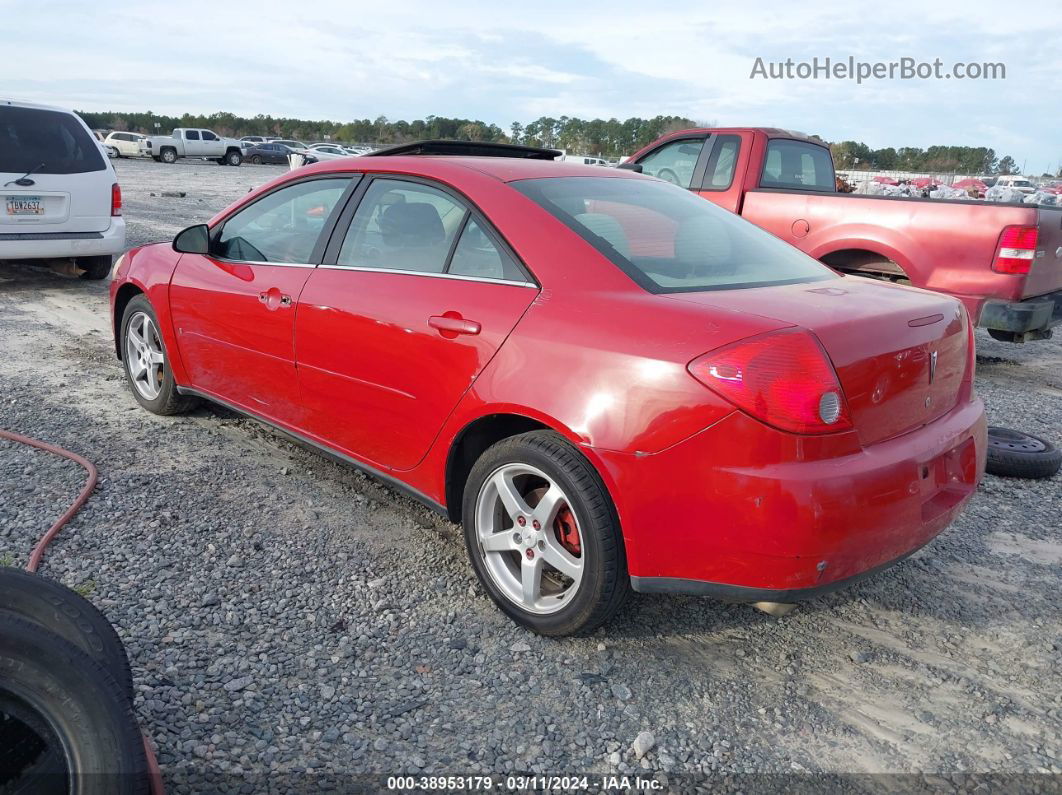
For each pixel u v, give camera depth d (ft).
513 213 10.29
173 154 152.87
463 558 11.73
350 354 11.51
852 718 8.69
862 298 9.59
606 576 9.05
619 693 8.93
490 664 9.35
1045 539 12.89
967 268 21.03
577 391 8.89
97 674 5.84
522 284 9.87
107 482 13.60
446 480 10.63
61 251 28.99
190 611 10.08
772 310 8.64
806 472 8.00
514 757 7.96
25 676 5.53
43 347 21.95
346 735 8.14
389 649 9.54
